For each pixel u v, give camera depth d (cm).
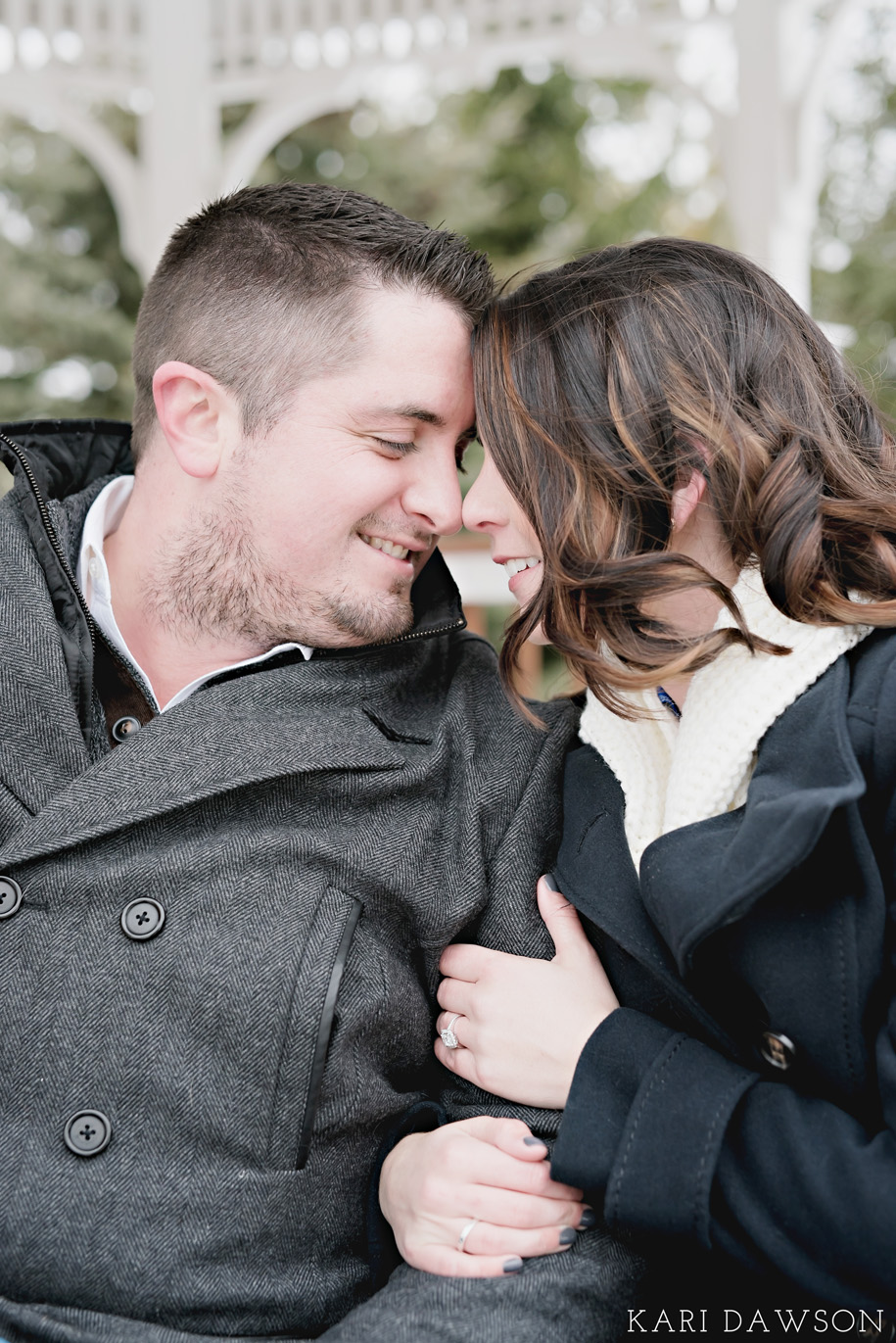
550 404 124
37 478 134
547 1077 113
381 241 134
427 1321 102
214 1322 109
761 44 386
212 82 434
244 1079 113
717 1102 101
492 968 121
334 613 136
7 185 1096
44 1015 112
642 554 119
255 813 124
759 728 110
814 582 113
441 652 154
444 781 134
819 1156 96
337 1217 117
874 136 1045
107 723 137
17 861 115
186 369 136
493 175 1130
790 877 105
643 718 120
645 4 399
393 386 131
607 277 127
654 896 108
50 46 429
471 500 133
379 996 119
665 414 121
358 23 421
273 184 144
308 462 132
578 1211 110
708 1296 115
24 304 1048
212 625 139
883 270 1005
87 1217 108
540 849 133
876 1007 101
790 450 118
